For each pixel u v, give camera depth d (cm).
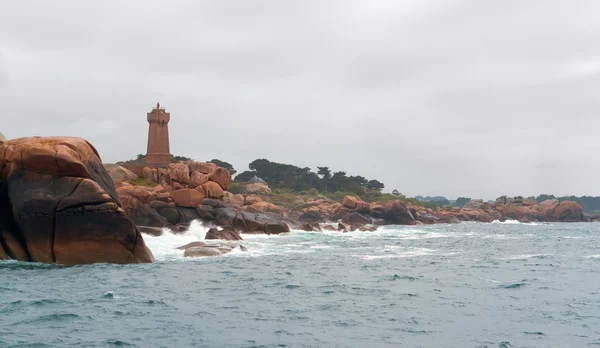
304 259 4275
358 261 4197
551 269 3834
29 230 3541
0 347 1677
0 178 3631
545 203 17150
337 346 1773
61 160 3534
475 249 5628
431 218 14362
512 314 2267
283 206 13812
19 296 2480
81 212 3572
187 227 6162
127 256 3688
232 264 3838
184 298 2528
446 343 1823
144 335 1855
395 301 2538
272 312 2262
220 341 1803
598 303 2520
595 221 17012
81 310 2217
